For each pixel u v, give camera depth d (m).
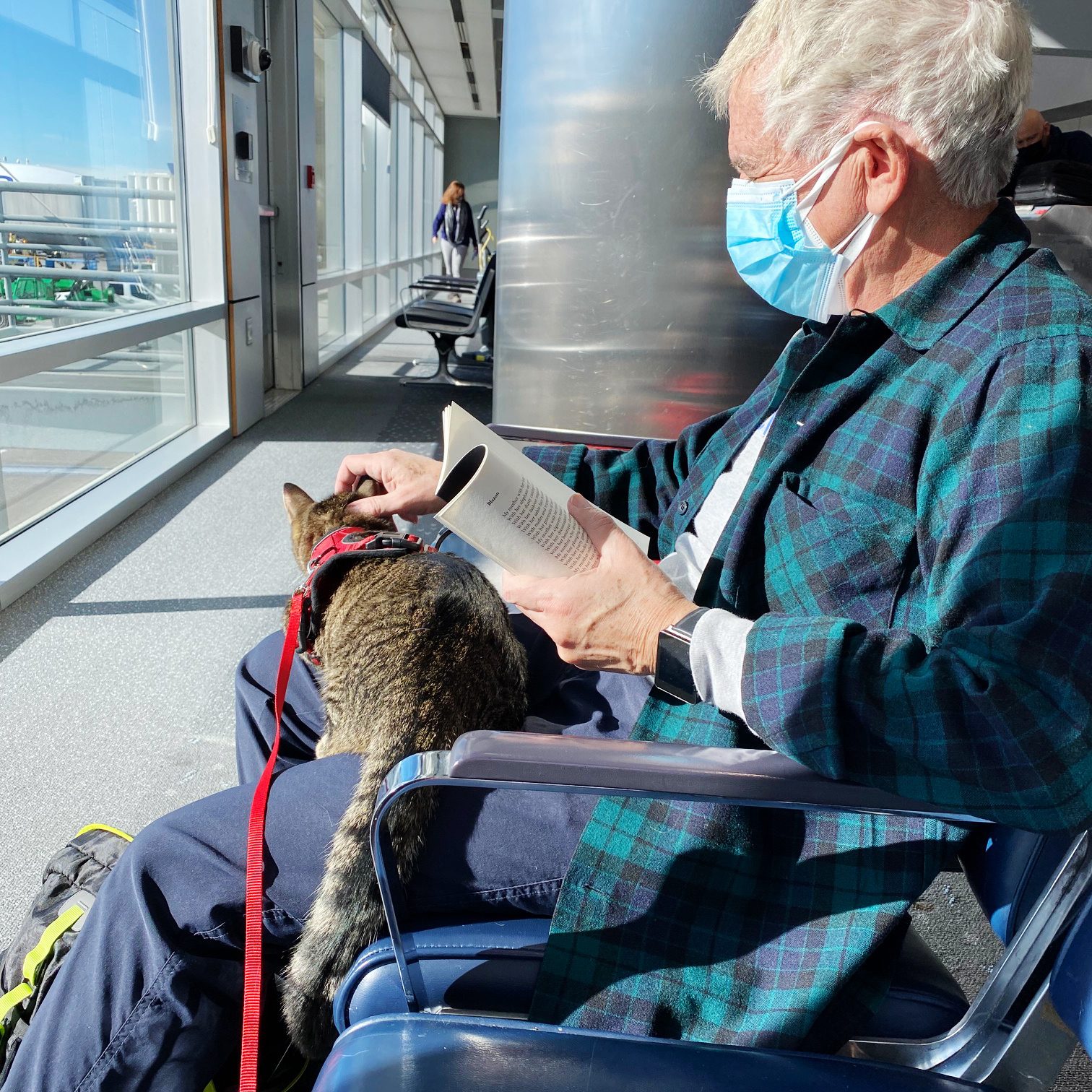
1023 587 0.82
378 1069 0.84
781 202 1.12
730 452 1.43
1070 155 2.05
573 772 0.82
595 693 1.53
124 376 4.20
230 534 3.86
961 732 0.78
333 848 1.13
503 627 1.67
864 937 0.95
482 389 7.44
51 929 1.37
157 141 4.42
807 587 1.04
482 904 1.10
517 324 2.48
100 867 1.54
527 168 2.33
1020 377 0.92
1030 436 0.88
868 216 1.08
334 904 1.08
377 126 11.24
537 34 2.21
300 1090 1.36
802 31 1.04
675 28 2.15
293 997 1.11
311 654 1.79
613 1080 0.83
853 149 1.04
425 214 19.30
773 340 2.42
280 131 6.40
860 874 0.99
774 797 0.83
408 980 0.98
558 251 2.39
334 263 8.94
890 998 1.00
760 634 0.90
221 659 2.86
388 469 1.79
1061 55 2.56
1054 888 0.88
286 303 6.80
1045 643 0.78
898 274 1.11
